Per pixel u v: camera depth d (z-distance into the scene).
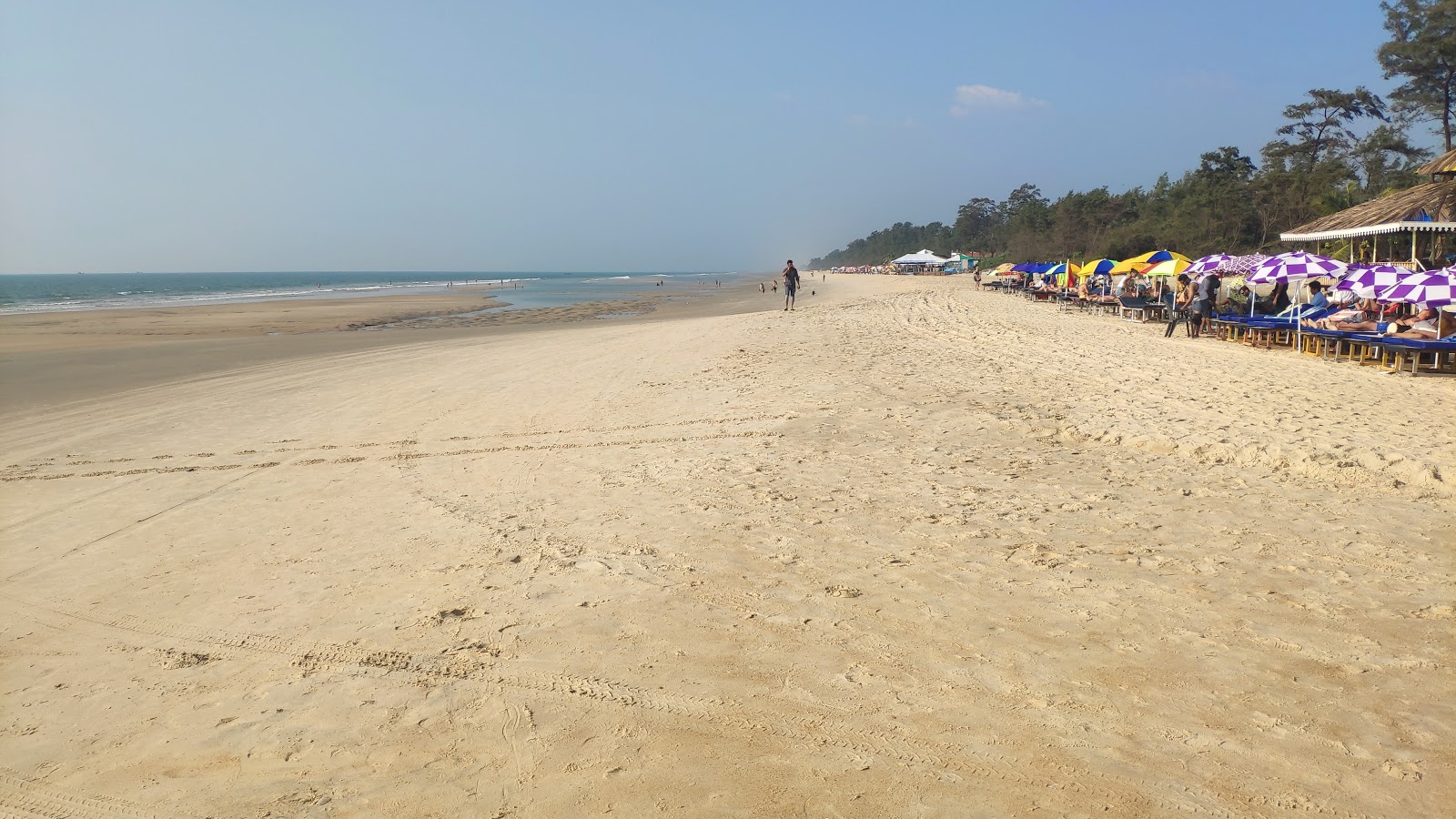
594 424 9.80
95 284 123.88
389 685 3.80
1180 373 12.30
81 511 6.91
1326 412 9.20
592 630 4.31
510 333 24.91
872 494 6.64
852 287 62.28
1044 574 4.94
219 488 7.54
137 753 3.34
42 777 3.19
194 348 20.66
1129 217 65.62
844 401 10.57
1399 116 45.28
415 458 8.48
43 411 11.84
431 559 5.43
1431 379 11.62
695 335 20.08
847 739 3.33
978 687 3.69
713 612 4.50
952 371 12.91
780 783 3.06
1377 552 5.18
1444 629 4.15
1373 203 20.45
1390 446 7.53
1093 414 9.40
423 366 16.05
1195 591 4.66
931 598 4.63
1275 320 16.42
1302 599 4.53
